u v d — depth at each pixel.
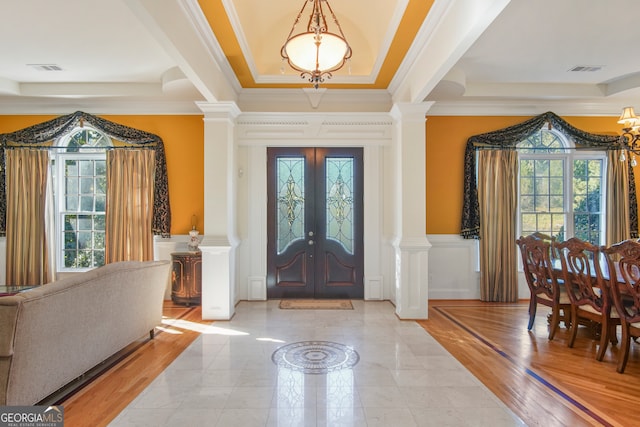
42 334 2.43
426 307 4.76
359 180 5.85
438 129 5.98
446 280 5.95
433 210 5.96
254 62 4.93
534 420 2.40
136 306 3.60
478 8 2.69
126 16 3.71
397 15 3.58
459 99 5.76
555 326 3.93
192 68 3.58
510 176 5.86
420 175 4.83
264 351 3.62
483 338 4.03
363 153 5.84
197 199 5.90
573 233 6.10
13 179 5.77
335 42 2.86
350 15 4.84
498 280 5.79
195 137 5.92
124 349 3.67
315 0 3.11
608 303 3.31
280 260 5.86
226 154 4.83
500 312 5.14
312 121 5.70
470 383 2.94
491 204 5.84
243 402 2.63
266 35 5.22
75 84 5.52
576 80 5.50
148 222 5.83
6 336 2.19
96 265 6.06
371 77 5.21
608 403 2.62
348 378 3.03
